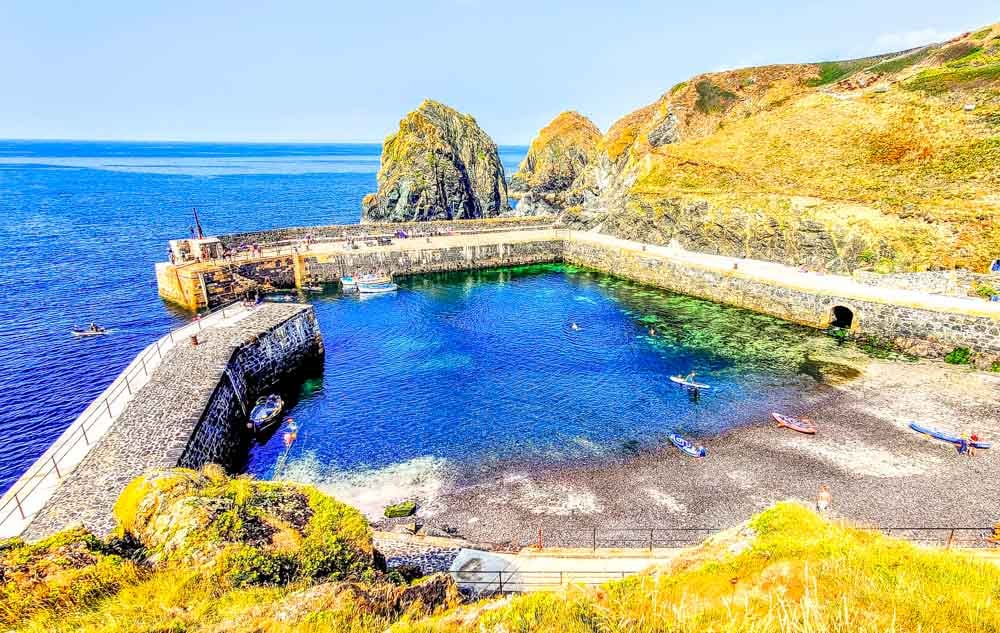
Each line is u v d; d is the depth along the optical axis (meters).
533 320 57.78
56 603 10.76
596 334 53.00
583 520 26.31
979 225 49.19
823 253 59.50
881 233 54.72
